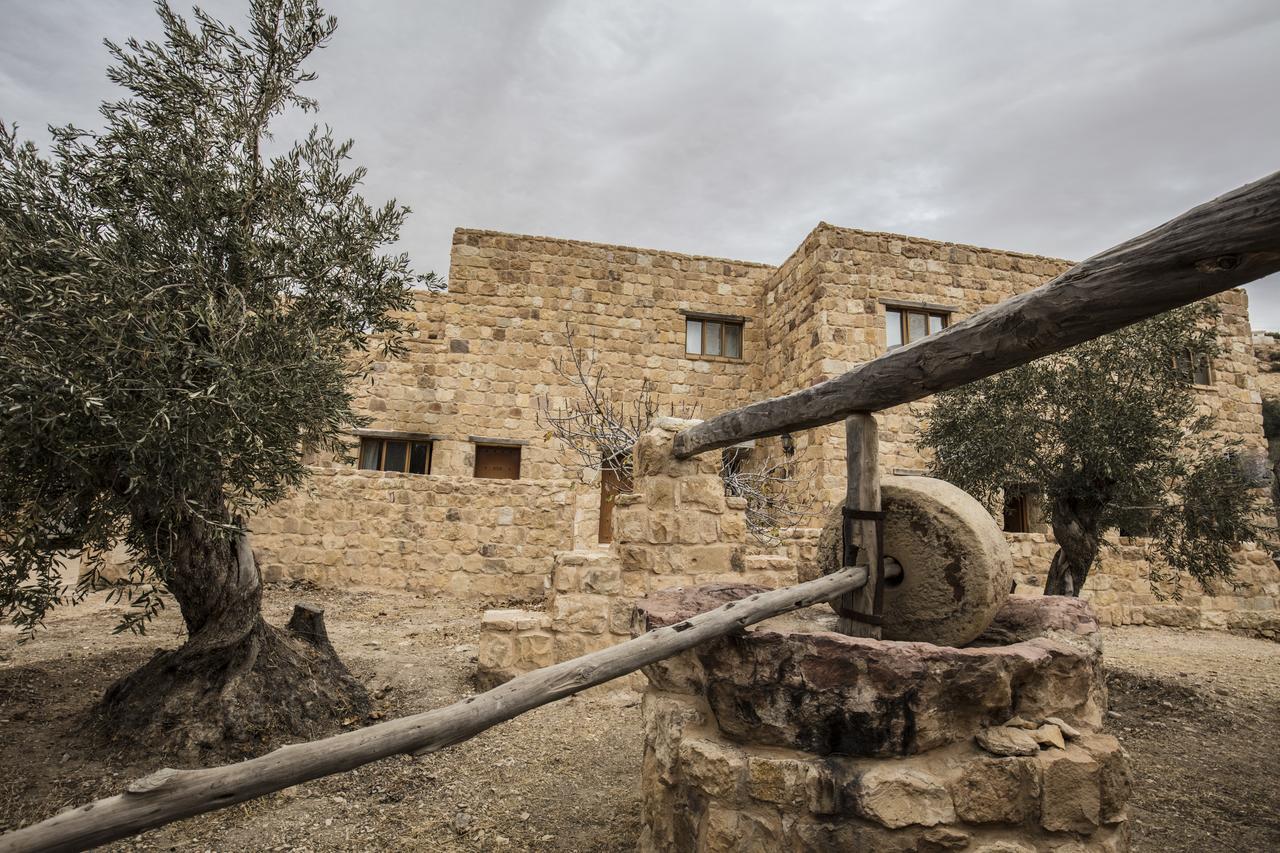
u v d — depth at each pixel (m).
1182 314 6.98
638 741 5.28
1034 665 2.78
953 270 13.92
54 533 4.47
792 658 2.82
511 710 2.51
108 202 4.55
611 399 14.30
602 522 14.83
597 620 6.45
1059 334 2.49
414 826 3.93
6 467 4.07
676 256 15.84
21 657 6.18
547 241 15.24
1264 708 6.45
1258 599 11.20
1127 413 6.80
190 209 4.66
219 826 3.84
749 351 15.91
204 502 4.71
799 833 2.64
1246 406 14.70
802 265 14.01
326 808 4.09
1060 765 2.62
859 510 3.51
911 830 2.54
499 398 14.61
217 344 4.27
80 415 3.87
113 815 1.86
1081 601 3.67
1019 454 7.38
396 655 7.19
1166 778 4.84
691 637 2.82
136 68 4.95
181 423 4.01
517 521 11.12
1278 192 1.82
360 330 5.49
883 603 3.53
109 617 7.96
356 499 10.77
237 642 4.94
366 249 5.34
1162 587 11.04
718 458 6.97
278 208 5.07
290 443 5.12
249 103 5.39
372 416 14.14
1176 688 6.84
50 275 4.00
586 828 3.96
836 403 3.70
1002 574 3.35
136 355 4.06
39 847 1.76
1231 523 6.91
